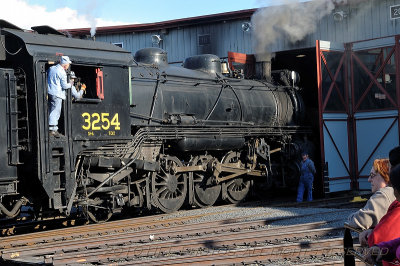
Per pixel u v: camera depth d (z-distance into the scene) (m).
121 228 10.64
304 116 17.73
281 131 16.58
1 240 9.34
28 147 9.94
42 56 10.00
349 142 18.58
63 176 10.23
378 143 18.22
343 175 18.22
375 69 18.69
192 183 13.73
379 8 20.17
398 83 17.72
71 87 10.29
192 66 15.56
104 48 11.33
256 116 15.91
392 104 18.03
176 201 13.22
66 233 10.12
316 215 12.02
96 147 10.89
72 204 10.45
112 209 11.39
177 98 13.52
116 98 11.35
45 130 9.93
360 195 16.75
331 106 18.08
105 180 11.09
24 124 10.11
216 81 15.04
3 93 9.69
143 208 13.86
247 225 10.44
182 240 8.70
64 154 10.21
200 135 13.77
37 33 11.08
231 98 15.13
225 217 11.95
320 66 17.53
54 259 7.51
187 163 13.71
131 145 11.81
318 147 18.05
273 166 16.69
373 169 4.56
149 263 7.32
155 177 12.65
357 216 4.37
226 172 14.92
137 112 12.48
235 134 14.88
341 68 18.62
